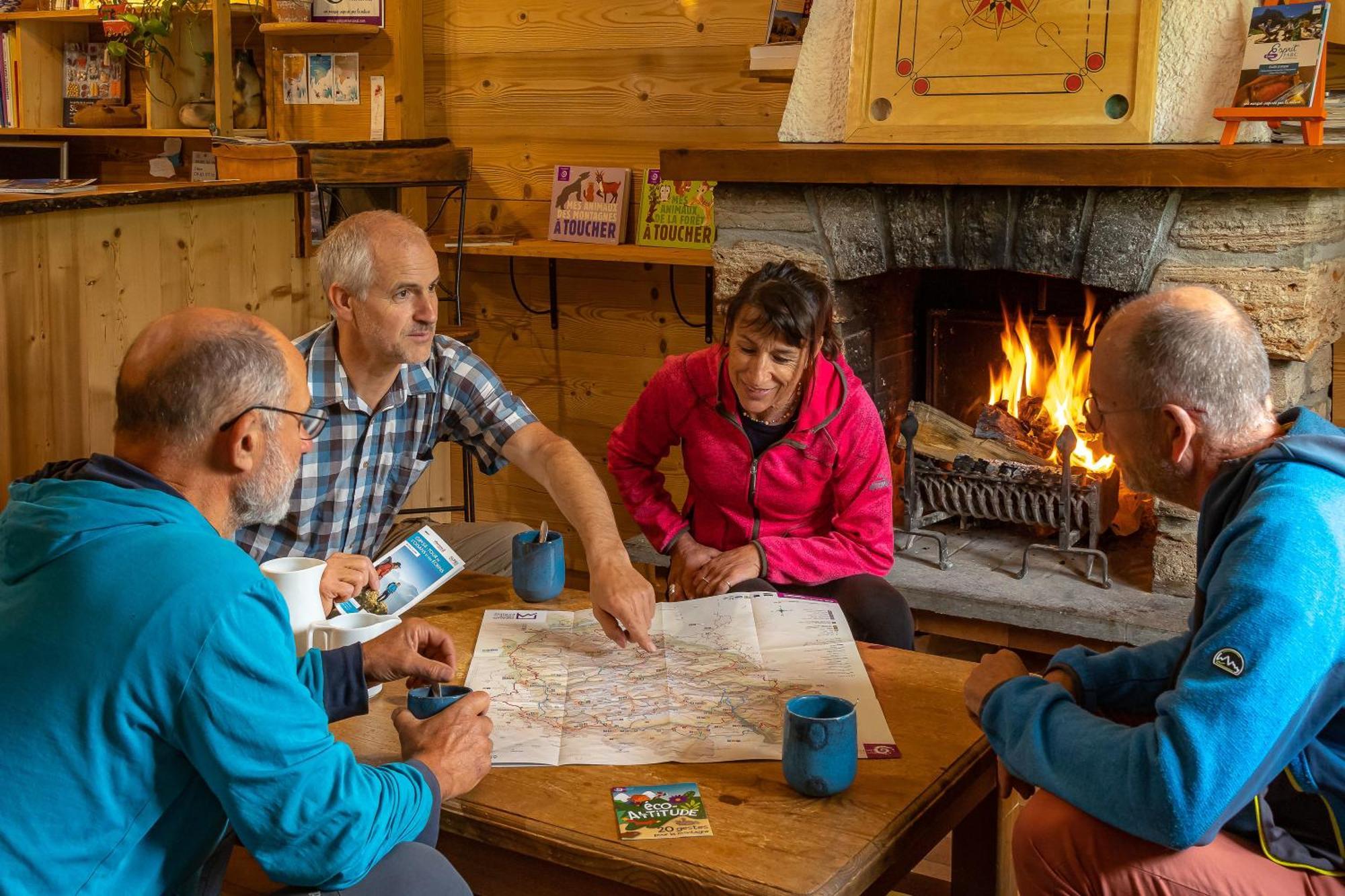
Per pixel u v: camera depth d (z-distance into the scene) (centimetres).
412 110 421
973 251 301
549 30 401
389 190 386
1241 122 275
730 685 182
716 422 253
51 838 125
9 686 126
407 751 155
